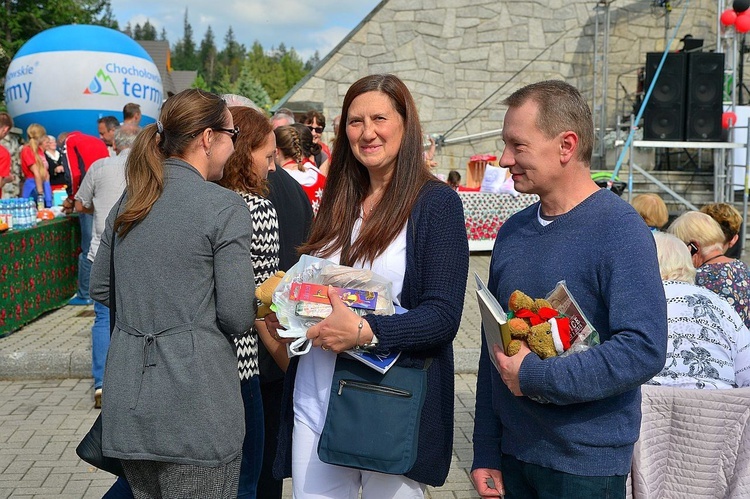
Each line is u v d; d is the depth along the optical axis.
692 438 2.55
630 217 2.03
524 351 2.04
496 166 12.74
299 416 2.51
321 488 2.46
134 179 2.39
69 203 8.54
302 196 3.41
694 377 2.71
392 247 2.42
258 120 3.02
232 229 2.35
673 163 16.41
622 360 1.91
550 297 2.07
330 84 16.64
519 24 16.69
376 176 2.54
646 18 16.80
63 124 12.53
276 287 2.35
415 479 2.35
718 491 2.55
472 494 4.11
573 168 2.12
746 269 3.84
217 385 2.36
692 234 3.91
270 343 2.82
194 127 2.43
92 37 12.68
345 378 2.34
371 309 2.27
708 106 13.11
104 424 2.37
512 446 2.22
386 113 2.42
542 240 2.15
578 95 2.12
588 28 16.73
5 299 6.88
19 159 11.77
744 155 14.16
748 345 2.80
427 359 2.39
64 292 8.64
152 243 2.34
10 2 30.56
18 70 12.73
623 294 1.96
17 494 4.05
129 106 7.58
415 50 16.67
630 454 2.10
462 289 2.37
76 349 6.29
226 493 2.40
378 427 2.28
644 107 13.28
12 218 7.31
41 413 5.29
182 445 2.30
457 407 5.46
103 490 4.12
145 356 2.32
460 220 2.43
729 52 15.08
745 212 12.57
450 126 16.86
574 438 2.05
